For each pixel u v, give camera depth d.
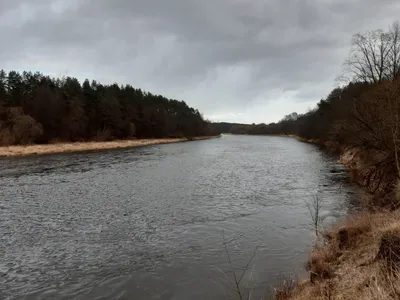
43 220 13.34
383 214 9.91
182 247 10.22
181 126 115.12
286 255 9.28
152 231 11.82
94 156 41.28
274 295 6.94
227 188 19.89
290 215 13.46
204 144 76.12
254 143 79.19
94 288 7.80
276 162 34.41
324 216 12.98
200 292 7.45
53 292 7.65
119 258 9.49
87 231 11.94
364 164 20.59
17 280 8.27
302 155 42.19
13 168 28.88
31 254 9.90
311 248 9.64
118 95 88.12
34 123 56.38
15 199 17.03
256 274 8.16
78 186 20.61
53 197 17.48
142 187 20.31
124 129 80.81
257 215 13.64
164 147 63.06
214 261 9.10
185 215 13.86
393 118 12.40
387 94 13.30
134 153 46.97
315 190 18.48
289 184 20.88
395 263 5.52
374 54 31.28
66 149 50.09
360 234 8.72
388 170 13.95
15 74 75.31
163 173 26.44
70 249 10.24
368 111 15.21
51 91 70.38
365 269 6.40
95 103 78.12
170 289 7.65
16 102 67.81
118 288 7.78
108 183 21.73
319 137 68.81
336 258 8.11
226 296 7.20
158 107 107.44
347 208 13.93
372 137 14.87
